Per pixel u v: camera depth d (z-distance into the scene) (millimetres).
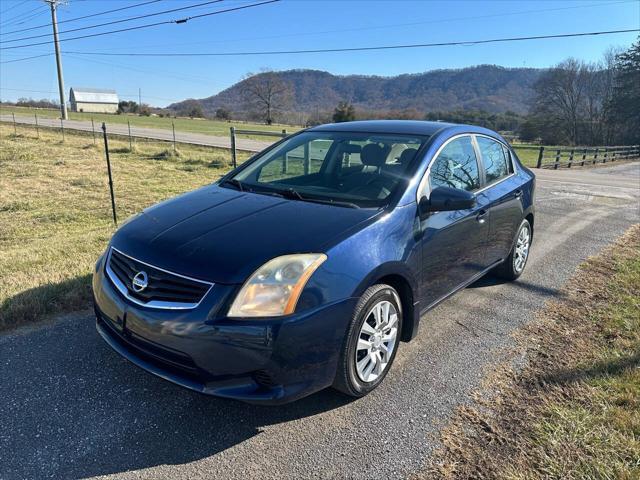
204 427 2521
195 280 2359
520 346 3461
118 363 3080
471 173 3918
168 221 2889
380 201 3029
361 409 2711
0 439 2367
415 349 3410
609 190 12773
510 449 2381
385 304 2826
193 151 21156
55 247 5457
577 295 4469
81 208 9172
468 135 4035
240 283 2324
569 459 2281
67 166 15539
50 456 2273
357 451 2373
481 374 3088
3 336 3367
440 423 2592
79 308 3818
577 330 3711
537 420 2594
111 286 2699
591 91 59094
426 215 3150
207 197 3289
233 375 2314
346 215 2834
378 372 2850
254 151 21250
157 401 2721
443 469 2254
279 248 2471
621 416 2559
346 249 2574
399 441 2451
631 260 5605
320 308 2404
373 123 4051
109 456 2293
